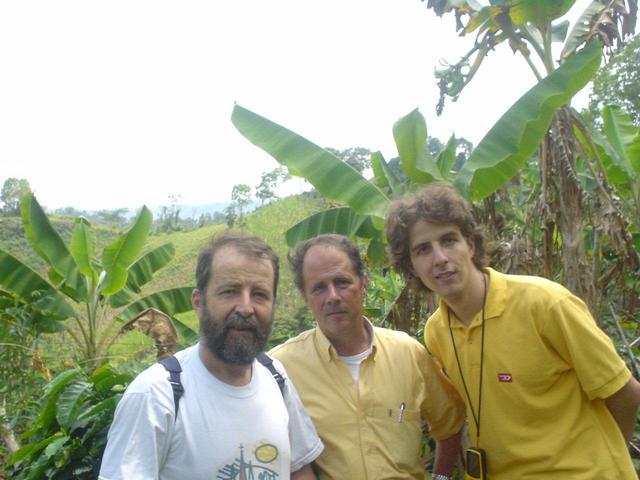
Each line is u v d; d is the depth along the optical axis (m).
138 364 4.32
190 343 7.46
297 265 2.54
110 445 1.84
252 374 2.06
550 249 4.44
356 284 2.45
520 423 2.18
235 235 2.11
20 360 6.15
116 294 7.73
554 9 4.62
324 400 2.43
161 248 8.16
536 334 2.14
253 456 1.89
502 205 5.18
